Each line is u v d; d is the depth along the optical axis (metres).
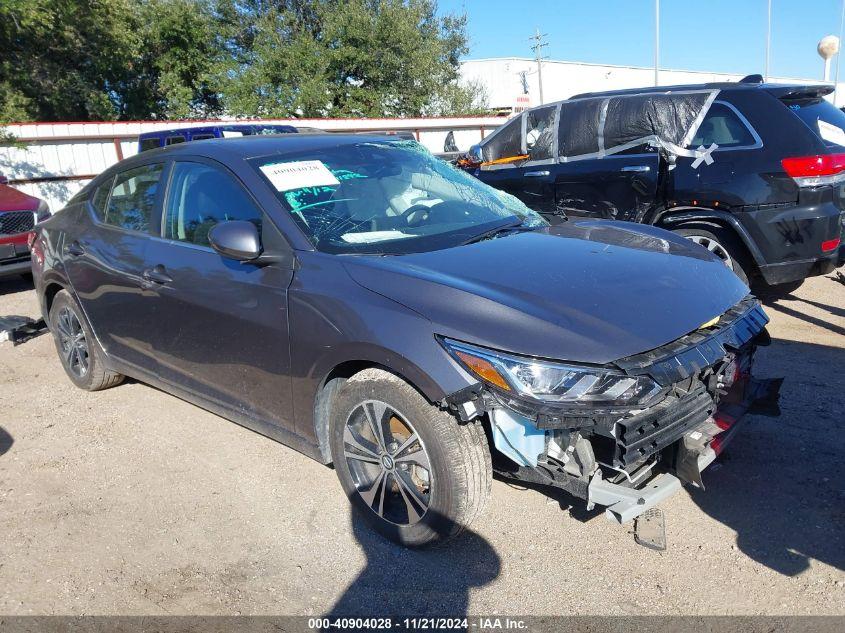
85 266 4.35
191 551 3.01
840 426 3.79
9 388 5.04
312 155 3.72
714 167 5.67
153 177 4.04
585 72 54.41
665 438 2.54
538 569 2.79
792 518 3.01
